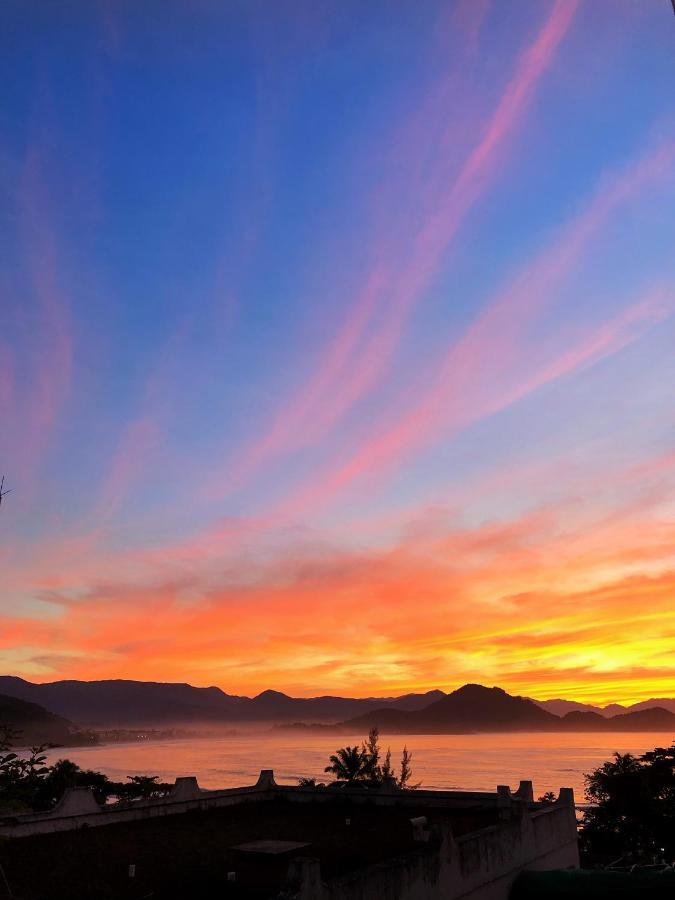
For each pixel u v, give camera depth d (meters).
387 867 16.91
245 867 18.39
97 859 19.19
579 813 129.50
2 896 14.52
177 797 27.41
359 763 63.22
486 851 20.70
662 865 26.59
